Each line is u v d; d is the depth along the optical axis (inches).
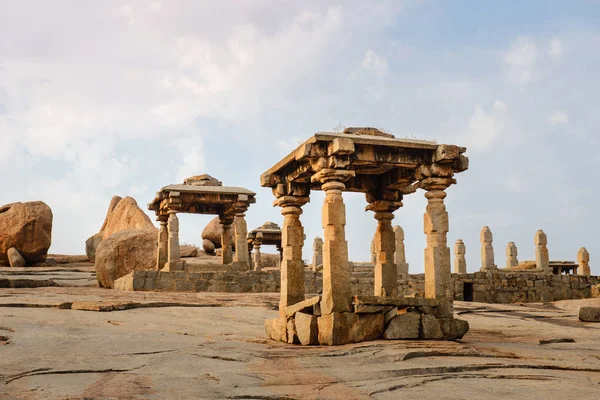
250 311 674.2
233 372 317.1
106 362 346.3
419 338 434.9
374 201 533.0
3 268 1227.9
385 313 434.6
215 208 1097.4
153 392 270.4
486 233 1294.3
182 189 991.6
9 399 253.6
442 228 464.8
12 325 481.7
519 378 315.3
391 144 452.4
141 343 417.7
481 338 498.3
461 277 1085.1
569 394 276.2
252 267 1408.7
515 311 822.5
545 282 1119.0
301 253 501.7
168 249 994.1
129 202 1654.8
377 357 360.2
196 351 388.8
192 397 260.7
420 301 441.7
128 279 919.0
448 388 287.9
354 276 1040.2
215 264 1023.6
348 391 275.1
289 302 484.7
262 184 525.3
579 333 553.3
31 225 1336.1
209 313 645.9
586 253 1374.3
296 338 446.6
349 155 441.4
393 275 525.0
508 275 1106.1
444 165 466.9
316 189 523.8
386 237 531.2
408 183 511.5
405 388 287.4
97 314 593.9
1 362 336.2
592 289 1122.7
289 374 312.2
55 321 522.9
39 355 360.5
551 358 381.1
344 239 436.5
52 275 1138.0
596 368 343.0
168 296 793.6
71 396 259.4
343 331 418.9
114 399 255.9
